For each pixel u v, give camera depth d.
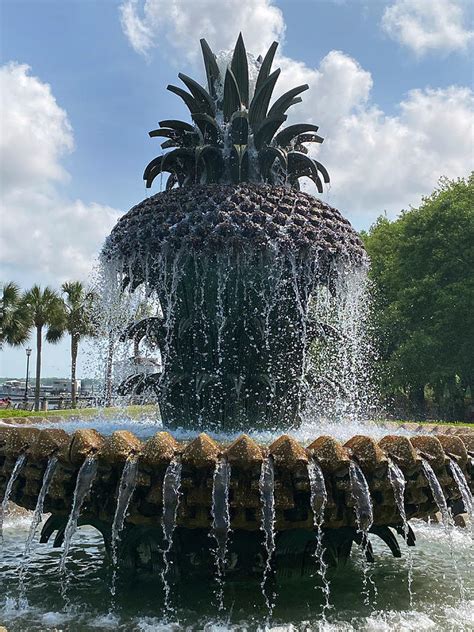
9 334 37.06
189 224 6.39
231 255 6.36
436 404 33.69
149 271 6.97
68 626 4.58
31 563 6.34
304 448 4.84
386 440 5.00
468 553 6.87
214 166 7.27
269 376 6.81
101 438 5.05
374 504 4.89
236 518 4.66
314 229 6.59
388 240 35.69
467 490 5.26
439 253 29.06
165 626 4.55
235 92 7.39
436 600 5.20
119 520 4.54
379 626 4.59
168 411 7.04
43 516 8.74
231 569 5.20
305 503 4.72
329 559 5.52
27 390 43.62
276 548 5.19
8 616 4.79
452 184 31.36
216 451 4.62
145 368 7.98
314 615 4.79
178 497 4.56
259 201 6.56
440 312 28.02
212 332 6.75
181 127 7.66
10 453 5.21
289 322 6.91
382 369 29.64
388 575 5.89
